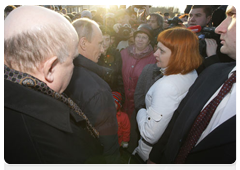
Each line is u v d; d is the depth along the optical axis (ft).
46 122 1.47
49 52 1.53
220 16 4.90
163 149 3.19
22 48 1.46
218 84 2.36
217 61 3.64
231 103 2.02
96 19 10.67
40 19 1.50
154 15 7.72
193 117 2.40
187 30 3.17
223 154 1.90
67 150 1.52
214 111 2.17
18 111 1.40
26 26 1.46
